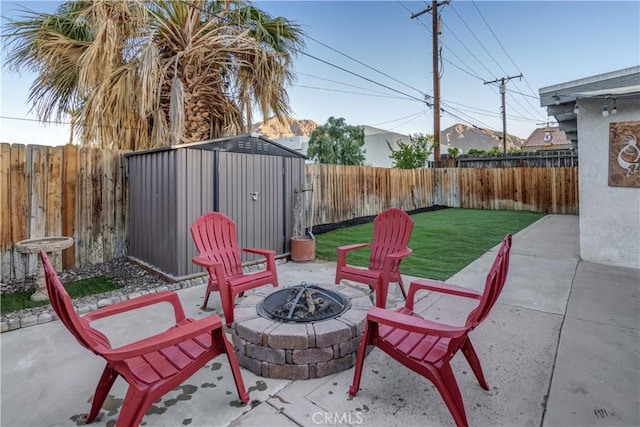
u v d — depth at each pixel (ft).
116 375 5.93
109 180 16.81
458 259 17.61
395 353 6.27
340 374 7.37
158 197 14.85
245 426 5.80
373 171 33.78
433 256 18.26
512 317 10.23
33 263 14.10
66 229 15.46
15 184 14.06
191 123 20.33
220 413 6.13
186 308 11.48
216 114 22.80
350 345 7.52
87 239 16.16
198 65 20.34
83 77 16.72
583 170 16.44
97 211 16.44
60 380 7.29
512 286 13.24
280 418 5.99
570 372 7.30
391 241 12.19
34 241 12.56
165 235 14.47
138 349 5.17
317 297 8.87
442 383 5.67
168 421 5.92
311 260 17.80
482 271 15.39
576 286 13.10
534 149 73.05
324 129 49.62
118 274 15.17
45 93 18.97
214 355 6.31
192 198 14.32
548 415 5.99
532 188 38.58
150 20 18.79
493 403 6.31
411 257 18.02
